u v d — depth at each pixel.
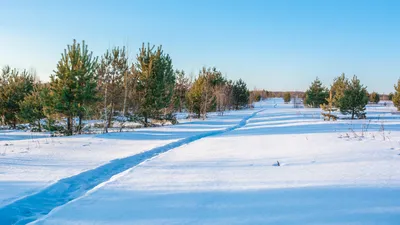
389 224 3.42
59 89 16.62
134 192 5.20
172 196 4.89
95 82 17.52
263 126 19.58
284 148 9.34
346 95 24.23
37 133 19.64
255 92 109.81
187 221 3.81
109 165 8.04
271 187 5.10
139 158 9.37
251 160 7.72
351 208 3.93
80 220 4.00
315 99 56.03
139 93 22.14
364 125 15.34
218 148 10.23
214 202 4.50
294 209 4.02
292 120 24.06
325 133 12.46
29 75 27.30
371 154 7.30
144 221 3.88
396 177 5.26
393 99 34.84
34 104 20.77
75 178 6.60
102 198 4.91
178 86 36.91
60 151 10.20
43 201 5.21
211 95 36.38
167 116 23.86
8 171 7.07
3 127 24.95
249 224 3.61
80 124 17.38
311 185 5.06
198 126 21.73
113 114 21.39
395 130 12.28
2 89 24.39
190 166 7.30
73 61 16.84
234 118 32.28
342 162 6.70
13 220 4.35
